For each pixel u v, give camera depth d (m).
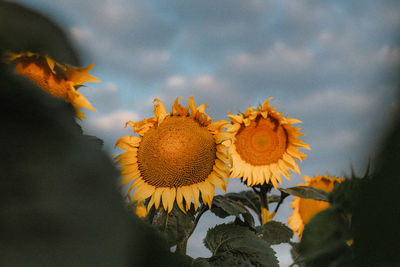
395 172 0.13
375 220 0.14
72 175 0.17
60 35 0.28
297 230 1.55
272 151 1.52
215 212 1.04
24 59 0.25
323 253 0.24
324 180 1.52
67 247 0.16
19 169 0.16
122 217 0.19
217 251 0.90
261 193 1.45
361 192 0.15
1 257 0.15
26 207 0.16
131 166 0.95
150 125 0.99
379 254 0.14
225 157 0.95
